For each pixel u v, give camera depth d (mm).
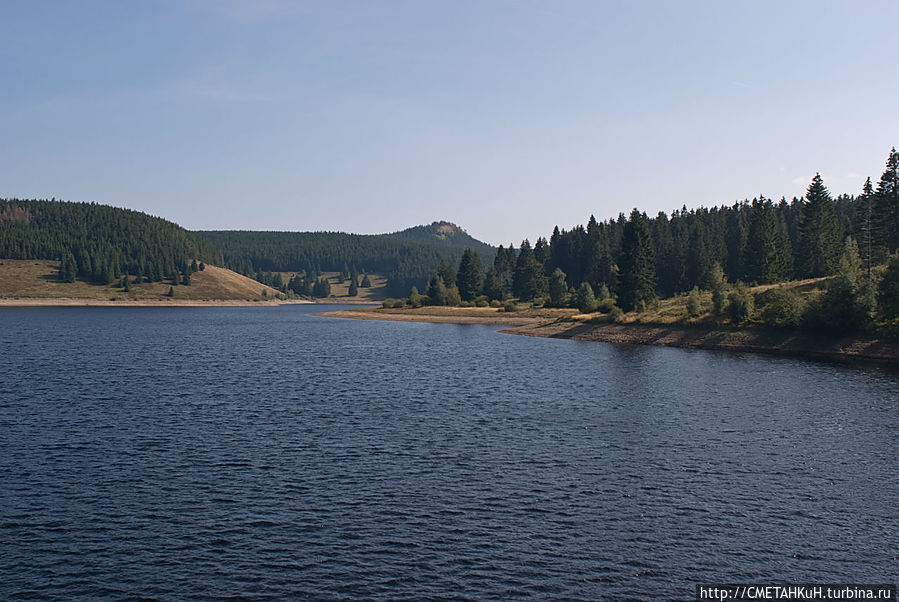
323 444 35812
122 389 55375
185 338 118812
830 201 147125
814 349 82750
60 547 22203
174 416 43500
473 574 20297
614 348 96250
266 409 46312
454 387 57219
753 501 26578
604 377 63625
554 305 175000
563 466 31516
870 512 25391
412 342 110562
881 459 32656
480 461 32438
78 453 33750
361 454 33750
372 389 56094
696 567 20828
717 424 41000
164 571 20484
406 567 20766
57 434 37875
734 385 57656
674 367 71562
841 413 44438
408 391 54969
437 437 37500
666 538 23000
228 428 39812
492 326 156000
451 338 119750
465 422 41750
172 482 29062
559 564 20984
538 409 46344
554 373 67000
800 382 59219
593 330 117562
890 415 43719
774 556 21625
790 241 180875
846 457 33062
